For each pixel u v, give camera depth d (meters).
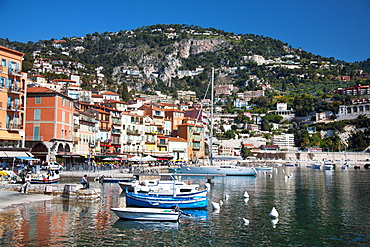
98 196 56.94
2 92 79.06
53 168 85.94
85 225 40.72
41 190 58.19
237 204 58.47
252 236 38.78
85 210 47.84
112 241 35.84
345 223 44.88
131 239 36.81
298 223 44.72
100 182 83.50
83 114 118.62
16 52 83.00
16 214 44.19
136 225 41.97
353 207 56.19
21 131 83.19
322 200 63.75
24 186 58.41
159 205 51.22
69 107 104.94
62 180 80.81
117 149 142.00
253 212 51.38
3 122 79.12
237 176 126.75
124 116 146.62
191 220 45.69
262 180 111.25
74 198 54.69
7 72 80.81
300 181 108.88
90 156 107.50
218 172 123.00
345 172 174.88
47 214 44.72
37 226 39.22
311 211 52.62
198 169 121.88
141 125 155.00
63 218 43.06
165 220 43.69
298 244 36.38
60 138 97.62
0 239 34.53
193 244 35.88
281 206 56.84
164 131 176.12
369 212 51.97
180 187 54.00
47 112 95.12
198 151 184.88
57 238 35.66
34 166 79.69
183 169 121.94
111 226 40.97
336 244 36.50
